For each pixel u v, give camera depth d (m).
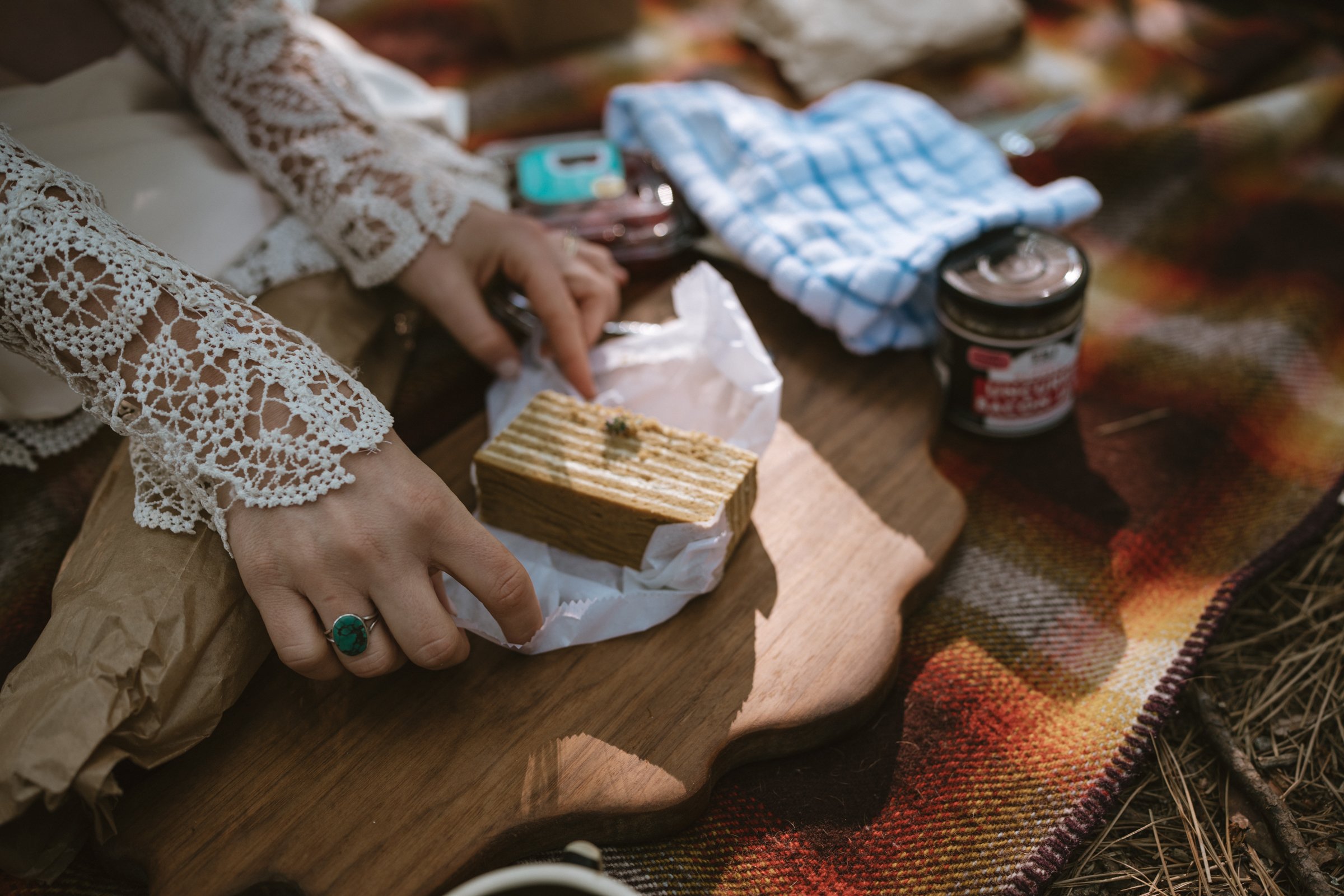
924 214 0.99
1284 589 0.82
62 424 0.85
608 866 0.65
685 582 0.73
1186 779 0.71
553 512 0.76
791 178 1.02
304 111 0.91
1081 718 0.71
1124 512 0.86
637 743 0.66
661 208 1.06
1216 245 1.10
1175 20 1.41
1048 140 1.22
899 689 0.74
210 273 0.88
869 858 0.65
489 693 0.70
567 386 0.90
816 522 0.81
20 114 0.90
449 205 0.88
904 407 0.91
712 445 0.77
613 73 1.35
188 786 0.65
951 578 0.82
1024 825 0.66
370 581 0.62
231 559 0.66
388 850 0.61
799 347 0.97
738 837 0.66
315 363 0.65
